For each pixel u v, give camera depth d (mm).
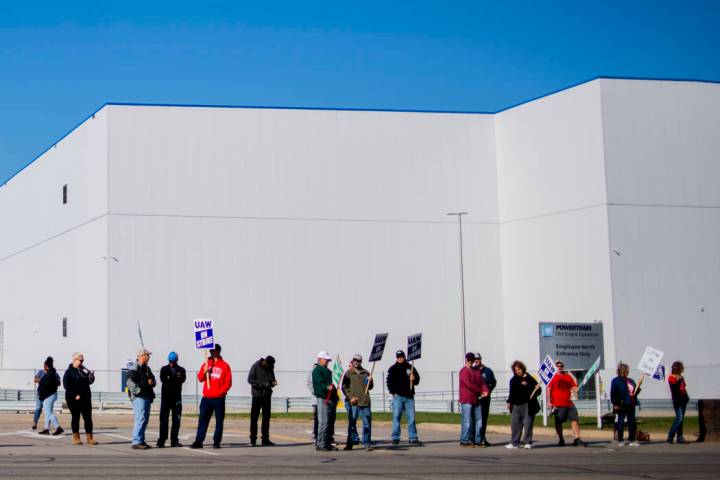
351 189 58344
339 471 19516
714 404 28594
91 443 25781
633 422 27281
